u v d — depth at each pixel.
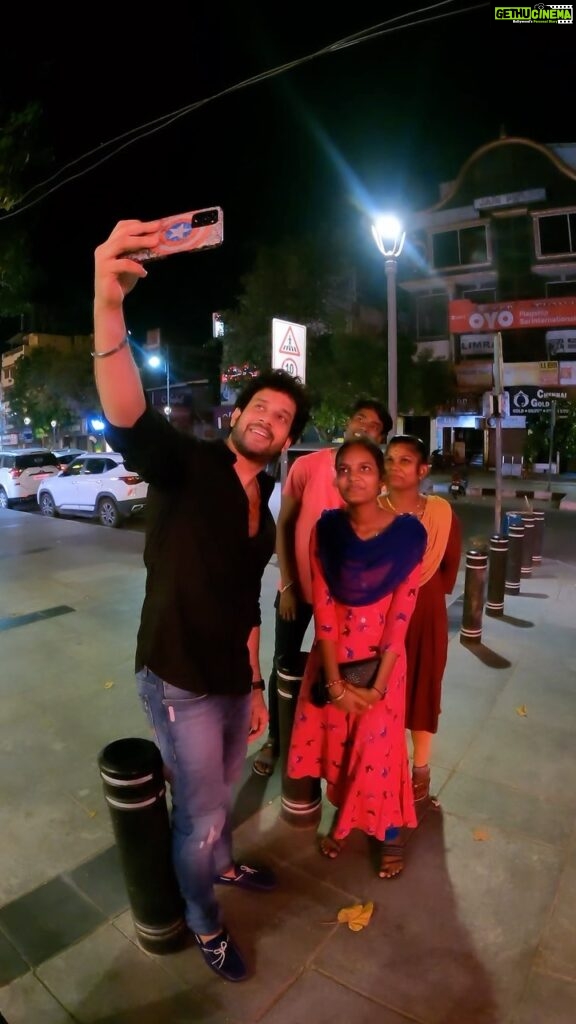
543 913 2.59
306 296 23.94
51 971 2.33
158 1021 2.14
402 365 25.67
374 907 2.62
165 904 2.33
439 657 3.12
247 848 2.97
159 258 1.68
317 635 2.66
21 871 2.84
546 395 24.69
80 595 7.18
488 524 13.79
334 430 25.88
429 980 2.29
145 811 2.19
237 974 2.28
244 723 2.38
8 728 4.11
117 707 4.41
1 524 12.26
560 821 3.17
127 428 1.82
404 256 29.53
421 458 3.01
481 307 27.81
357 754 2.69
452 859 2.90
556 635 5.82
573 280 27.39
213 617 2.08
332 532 2.61
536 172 27.27
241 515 2.09
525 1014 2.16
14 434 55.03
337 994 2.23
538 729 4.07
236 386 24.58
